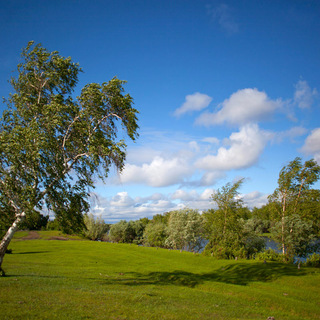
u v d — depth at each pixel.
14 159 17.14
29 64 20.66
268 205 41.72
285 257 35.75
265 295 20.16
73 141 20.91
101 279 21.94
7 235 18.66
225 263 36.53
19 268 24.56
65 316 10.87
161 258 42.16
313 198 37.38
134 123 21.48
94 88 20.62
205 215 50.16
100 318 11.16
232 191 45.50
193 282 24.27
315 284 23.91
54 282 17.94
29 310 11.12
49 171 18.31
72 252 44.31
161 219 111.69
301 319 15.50
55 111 19.23
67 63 21.30
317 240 36.69
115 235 86.12
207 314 13.97
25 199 17.47
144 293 16.92
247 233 45.22
